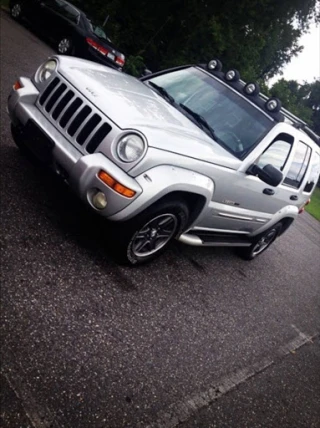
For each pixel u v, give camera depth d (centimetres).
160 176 301
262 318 453
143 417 236
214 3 2022
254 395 322
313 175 568
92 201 300
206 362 320
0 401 192
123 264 349
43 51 1099
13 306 248
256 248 577
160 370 279
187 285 406
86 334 264
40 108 334
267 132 426
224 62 2328
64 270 304
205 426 259
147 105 348
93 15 1964
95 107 308
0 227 305
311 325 521
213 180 360
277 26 2414
